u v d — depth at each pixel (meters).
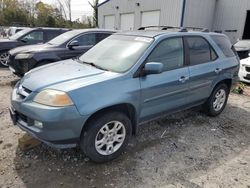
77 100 3.05
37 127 3.09
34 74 3.69
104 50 4.29
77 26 42.16
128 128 3.62
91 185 3.07
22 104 3.20
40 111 3.00
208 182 3.24
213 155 3.89
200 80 4.61
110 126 3.47
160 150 3.92
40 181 3.09
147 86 3.69
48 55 7.32
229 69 5.22
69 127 3.04
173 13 20.09
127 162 3.56
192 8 19.78
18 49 7.91
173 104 4.25
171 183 3.18
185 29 4.64
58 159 3.53
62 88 3.11
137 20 23.66
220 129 4.84
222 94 5.37
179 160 3.69
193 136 4.46
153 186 3.11
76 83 3.20
